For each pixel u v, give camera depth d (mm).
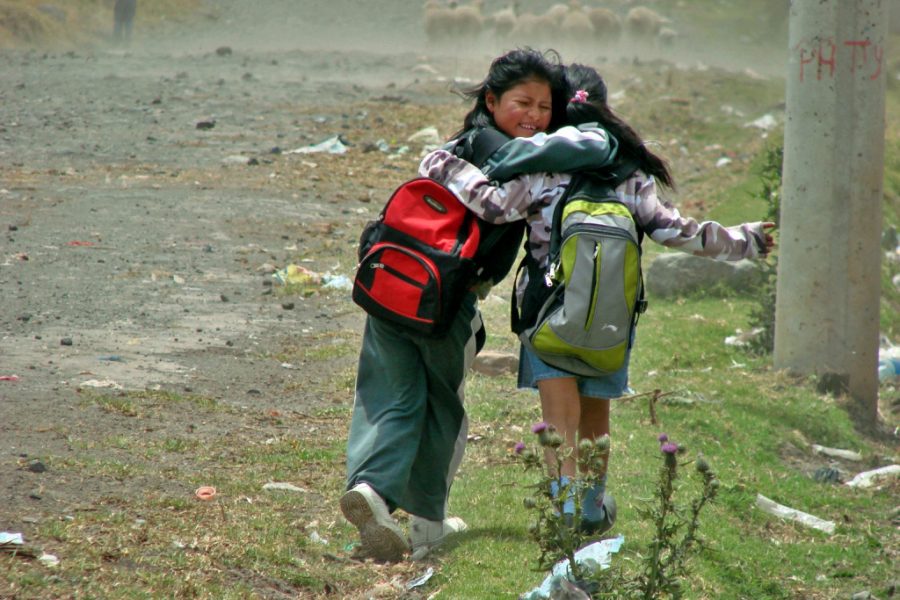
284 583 11000
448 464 12062
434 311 11047
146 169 40406
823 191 21750
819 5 21250
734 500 15875
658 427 18250
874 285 21891
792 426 20047
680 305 28750
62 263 27188
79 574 10070
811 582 13914
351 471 11594
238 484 13555
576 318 10836
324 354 21172
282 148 45250
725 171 45281
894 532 16109
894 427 21844
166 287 25766
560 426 11469
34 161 40844
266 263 28828
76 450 14016
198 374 19125
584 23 81812
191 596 10117
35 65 66250
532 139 11156
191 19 97812
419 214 11289
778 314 22688
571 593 10055
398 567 11711
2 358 18859
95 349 20188
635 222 11578
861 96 21453
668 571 12273
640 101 58906
